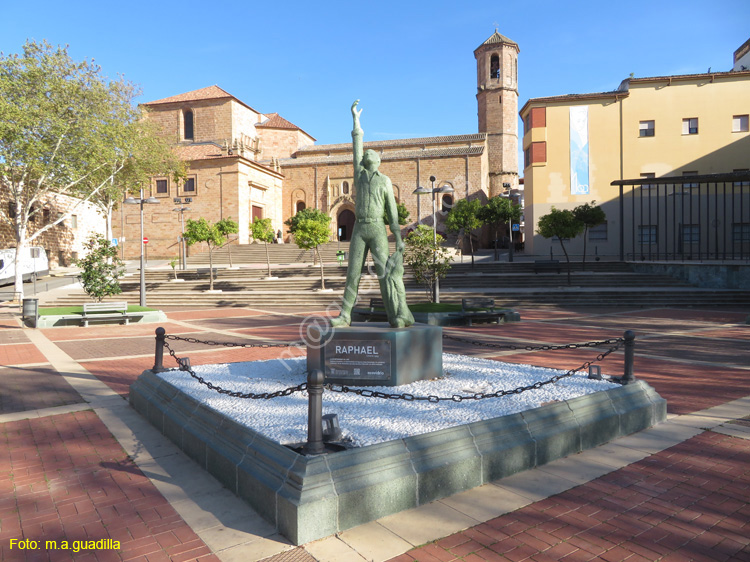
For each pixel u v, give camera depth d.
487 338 14.09
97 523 4.10
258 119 61.09
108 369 10.42
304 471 3.96
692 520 4.05
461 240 48.81
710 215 35.75
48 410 7.37
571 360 10.68
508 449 4.90
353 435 4.69
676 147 36.38
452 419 5.20
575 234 29.36
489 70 57.25
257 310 23.97
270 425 5.00
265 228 34.38
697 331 15.35
